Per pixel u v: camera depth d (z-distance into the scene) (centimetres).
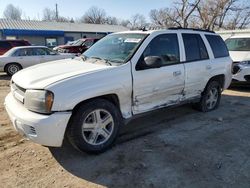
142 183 321
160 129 488
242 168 355
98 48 486
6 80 1117
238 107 646
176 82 479
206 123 524
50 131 330
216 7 3023
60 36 3709
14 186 315
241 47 923
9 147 409
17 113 351
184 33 515
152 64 408
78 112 357
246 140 445
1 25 3578
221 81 615
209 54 562
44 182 323
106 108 383
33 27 3712
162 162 368
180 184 319
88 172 344
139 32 471
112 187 314
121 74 393
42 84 341
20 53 1259
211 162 369
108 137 394
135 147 412
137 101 423
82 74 364
